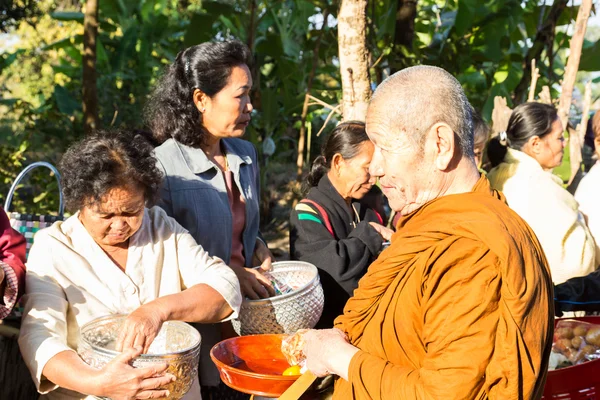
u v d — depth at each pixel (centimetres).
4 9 811
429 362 164
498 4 760
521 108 355
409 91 175
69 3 1370
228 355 239
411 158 176
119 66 1025
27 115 966
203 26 802
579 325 273
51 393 231
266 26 898
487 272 159
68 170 224
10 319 256
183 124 283
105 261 238
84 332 220
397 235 183
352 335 191
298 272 291
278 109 874
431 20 912
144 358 207
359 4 385
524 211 328
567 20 763
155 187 237
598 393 236
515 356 157
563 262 324
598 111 383
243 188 305
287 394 204
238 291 245
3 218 244
